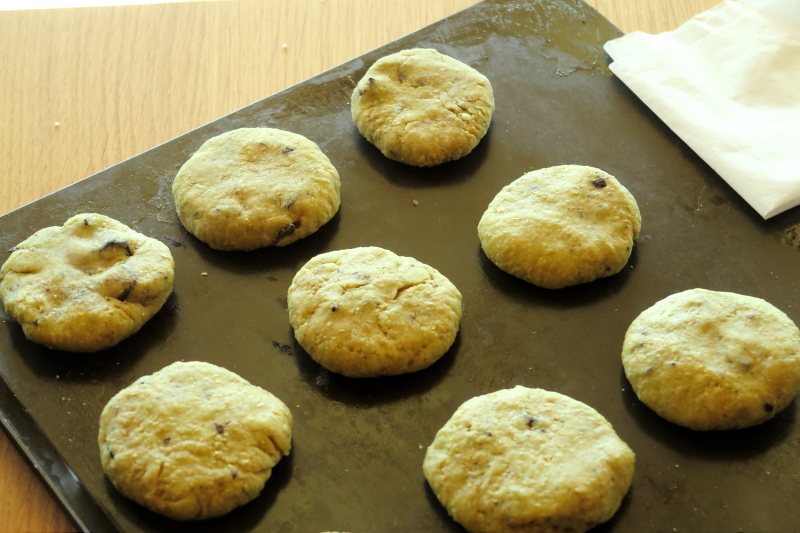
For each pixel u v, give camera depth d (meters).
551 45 0.65
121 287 0.53
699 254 0.57
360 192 0.58
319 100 0.62
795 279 0.56
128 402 0.50
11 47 0.67
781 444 0.51
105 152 0.62
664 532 0.49
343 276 0.54
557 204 0.56
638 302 0.55
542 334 0.54
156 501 0.48
